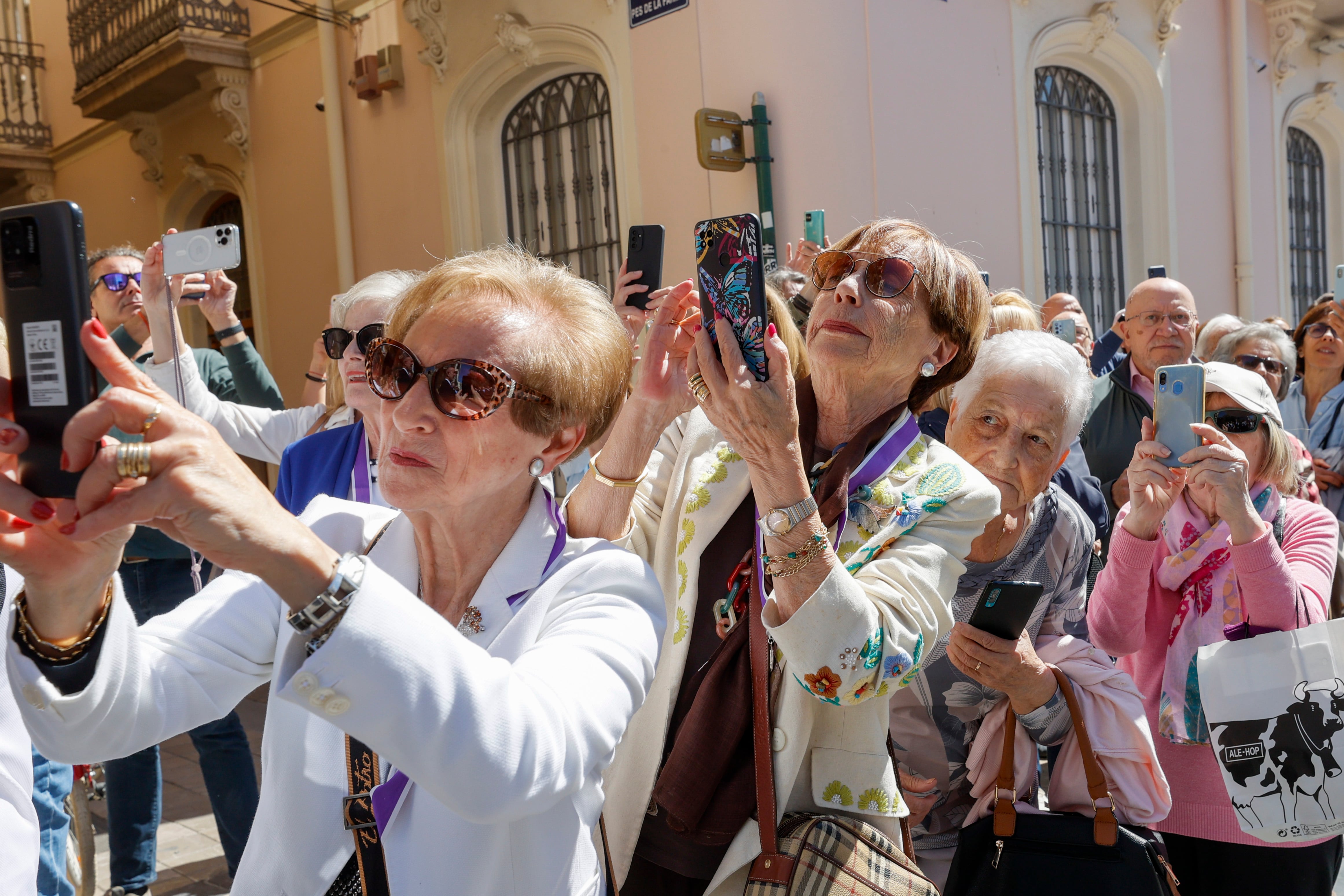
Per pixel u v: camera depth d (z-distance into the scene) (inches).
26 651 39.4
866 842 59.5
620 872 64.5
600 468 61.9
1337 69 411.8
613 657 46.1
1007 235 276.2
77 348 33.9
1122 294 330.6
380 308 97.2
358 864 46.8
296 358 354.9
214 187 380.5
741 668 63.1
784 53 237.0
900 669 56.8
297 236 346.3
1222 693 81.3
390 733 36.1
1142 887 69.7
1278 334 171.3
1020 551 80.4
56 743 40.7
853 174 241.4
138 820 128.0
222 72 347.3
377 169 319.9
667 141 252.8
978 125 268.4
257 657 50.1
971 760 77.8
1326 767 78.2
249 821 132.3
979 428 79.7
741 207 242.1
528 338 47.2
